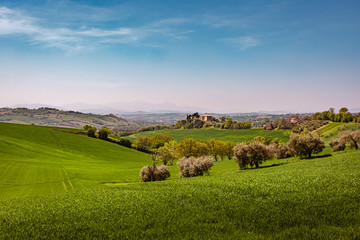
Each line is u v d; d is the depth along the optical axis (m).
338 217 10.26
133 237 9.71
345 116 151.38
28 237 10.50
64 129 141.25
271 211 11.77
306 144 53.38
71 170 64.31
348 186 16.39
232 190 18.00
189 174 48.16
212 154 102.50
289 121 186.38
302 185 18.09
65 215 13.73
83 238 10.06
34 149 91.31
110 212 13.77
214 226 10.36
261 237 8.71
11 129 115.81
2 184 47.41
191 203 14.75
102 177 58.28
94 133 134.12
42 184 49.22
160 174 46.16
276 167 44.75
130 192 21.39
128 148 126.38
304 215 10.87
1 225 12.48
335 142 60.75
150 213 12.95
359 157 40.56
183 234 9.77
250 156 49.50
